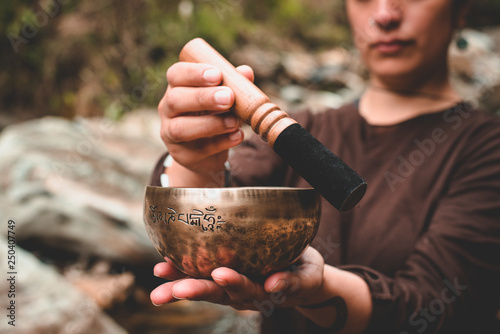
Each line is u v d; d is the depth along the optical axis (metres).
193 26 4.76
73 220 2.70
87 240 2.70
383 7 1.35
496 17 6.35
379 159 1.38
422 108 1.42
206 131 0.89
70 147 3.12
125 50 4.40
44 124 3.41
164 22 4.55
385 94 1.47
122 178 2.98
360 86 6.02
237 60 5.73
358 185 0.70
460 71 5.32
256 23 6.49
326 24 7.40
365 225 1.31
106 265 2.70
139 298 2.59
